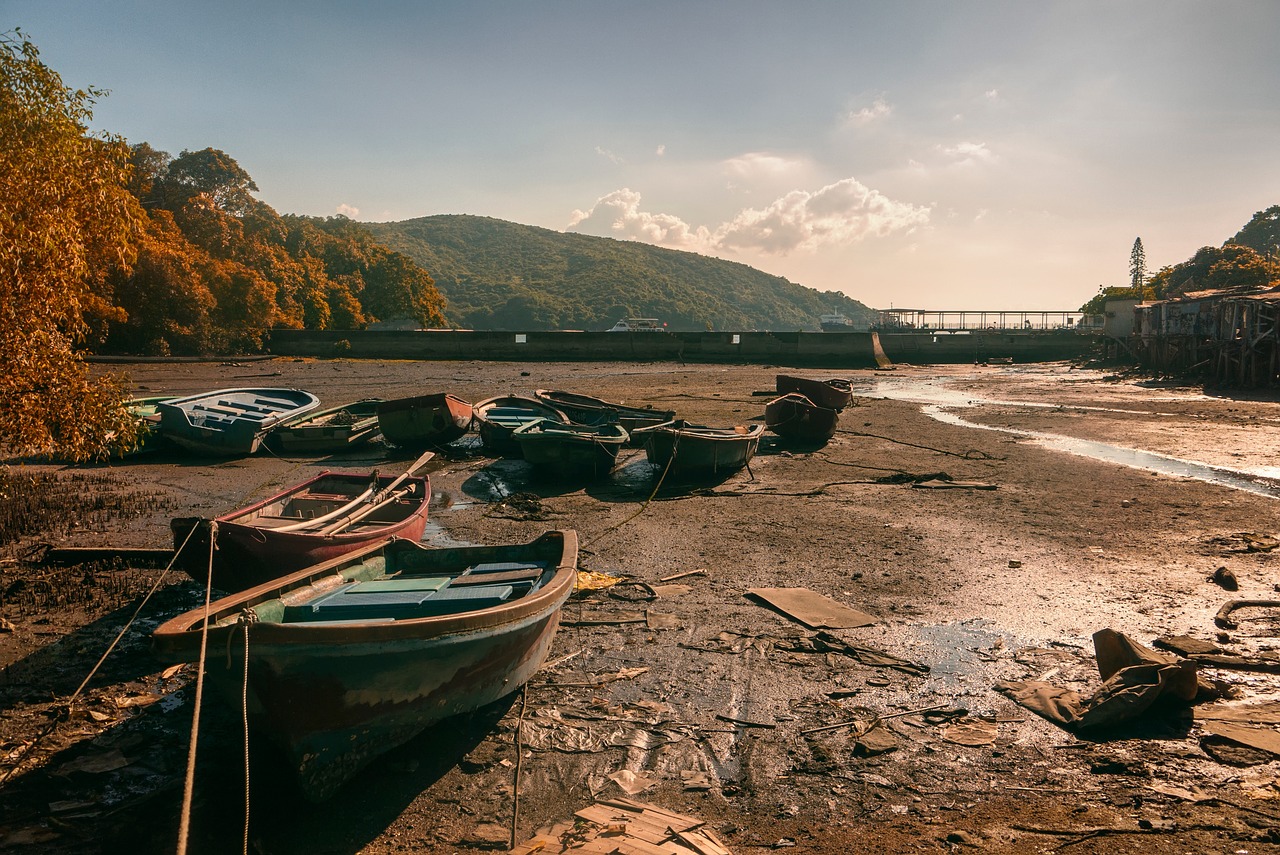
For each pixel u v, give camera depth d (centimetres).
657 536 1329
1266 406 2998
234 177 7538
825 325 14038
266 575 880
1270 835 523
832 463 2038
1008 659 827
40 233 916
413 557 880
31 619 928
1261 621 922
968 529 1362
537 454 1750
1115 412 2978
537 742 665
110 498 1591
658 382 4512
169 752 647
